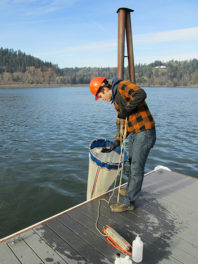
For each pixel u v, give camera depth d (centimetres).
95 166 302
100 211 281
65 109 2245
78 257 204
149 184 368
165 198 321
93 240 226
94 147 336
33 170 574
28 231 238
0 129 1127
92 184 315
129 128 256
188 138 973
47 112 1941
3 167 592
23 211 394
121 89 232
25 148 775
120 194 326
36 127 1202
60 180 517
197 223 262
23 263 194
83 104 2886
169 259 204
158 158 689
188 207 297
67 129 1159
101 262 198
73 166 604
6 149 760
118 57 655
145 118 245
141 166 265
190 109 2277
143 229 248
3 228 346
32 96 4572
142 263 199
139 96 219
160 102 3253
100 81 252
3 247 212
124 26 641
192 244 225
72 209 284
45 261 197
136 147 253
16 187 481
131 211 284
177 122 1427
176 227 253
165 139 947
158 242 227
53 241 223
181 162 655
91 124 1339
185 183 372
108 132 1087
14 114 1755
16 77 17750
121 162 306
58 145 820
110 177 308
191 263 199
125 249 210
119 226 252
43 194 453
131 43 677
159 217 272
